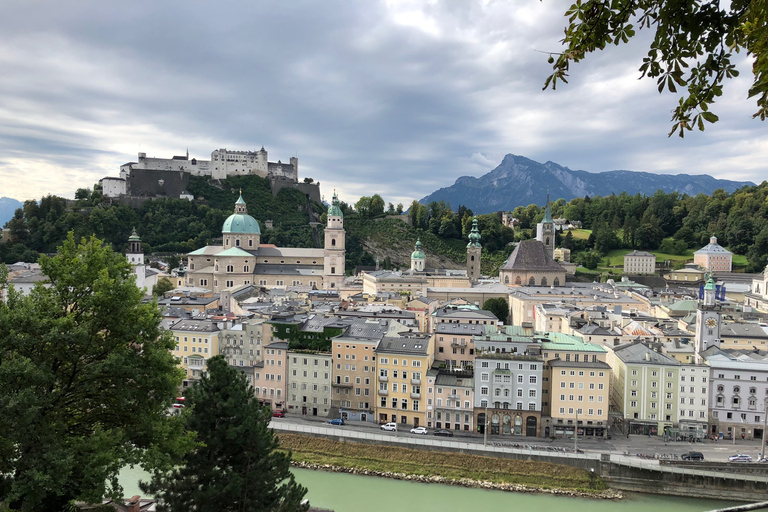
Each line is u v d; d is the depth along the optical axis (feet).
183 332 649.61
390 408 571.28
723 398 545.85
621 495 456.04
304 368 604.49
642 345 584.81
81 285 227.61
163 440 220.64
